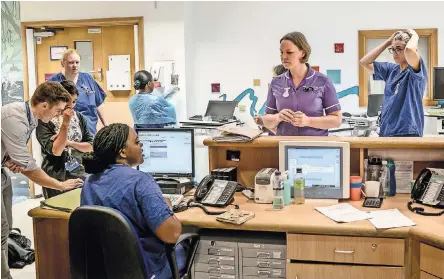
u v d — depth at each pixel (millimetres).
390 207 2590
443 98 5469
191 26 5938
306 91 3109
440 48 5672
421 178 2686
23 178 5754
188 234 2387
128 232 1878
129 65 5699
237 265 2479
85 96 4422
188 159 3010
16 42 5281
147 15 5570
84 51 5805
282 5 5863
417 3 5645
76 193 2912
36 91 2746
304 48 3039
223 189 2775
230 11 5953
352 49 5809
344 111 5910
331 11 5793
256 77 5992
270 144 2891
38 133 3480
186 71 5664
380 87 5875
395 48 3236
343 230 2291
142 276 1925
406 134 3244
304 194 2766
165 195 2828
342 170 2715
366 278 2316
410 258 2262
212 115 5684
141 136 3031
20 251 3734
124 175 2053
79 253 1967
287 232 2379
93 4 5645
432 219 2359
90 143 3588
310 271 2375
